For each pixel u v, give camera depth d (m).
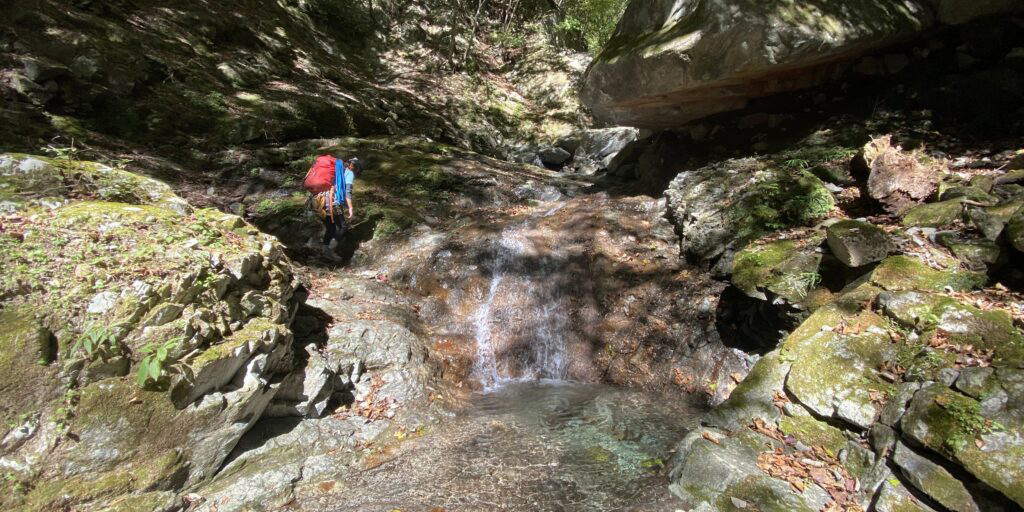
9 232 3.50
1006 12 6.56
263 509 3.42
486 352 5.99
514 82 19.08
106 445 3.13
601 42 20.86
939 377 3.32
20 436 2.89
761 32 6.19
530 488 3.67
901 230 4.75
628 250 6.93
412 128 13.68
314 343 4.95
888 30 6.60
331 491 3.63
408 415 4.69
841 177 6.13
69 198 4.33
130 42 9.92
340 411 4.58
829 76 7.65
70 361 3.09
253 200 8.18
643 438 4.36
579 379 5.78
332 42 16.23
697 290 5.88
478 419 4.77
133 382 3.28
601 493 3.59
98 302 3.33
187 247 4.01
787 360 4.03
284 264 5.04
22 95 7.77
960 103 6.48
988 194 4.67
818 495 3.18
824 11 6.32
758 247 5.48
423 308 6.51
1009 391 3.04
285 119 10.73
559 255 7.07
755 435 3.68
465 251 7.28
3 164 4.21
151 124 9.06
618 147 13.47
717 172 7.03
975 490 2.81
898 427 3.24
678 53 6.78
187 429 3.46
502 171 10.79
